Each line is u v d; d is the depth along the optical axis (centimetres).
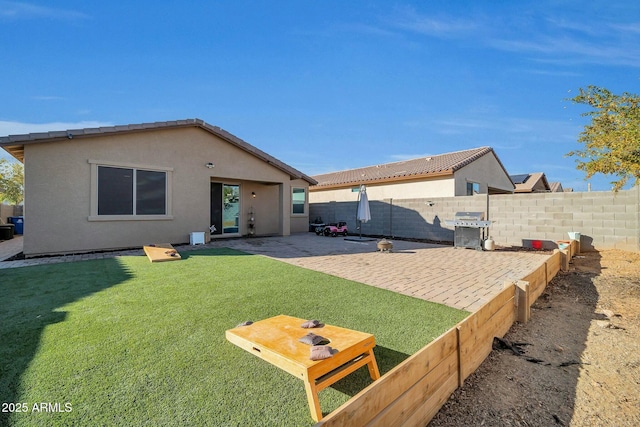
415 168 1920
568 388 283
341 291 545
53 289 542
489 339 346
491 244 1085
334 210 1917
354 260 864
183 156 1128
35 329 367
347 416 159
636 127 534
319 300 493
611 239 979
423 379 226
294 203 1814
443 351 253
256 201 1527
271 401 240
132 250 991
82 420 216
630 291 568
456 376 275
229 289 549
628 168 528
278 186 1588
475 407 253
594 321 439
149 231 1052
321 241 1322
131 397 242
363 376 280
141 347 325
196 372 279
